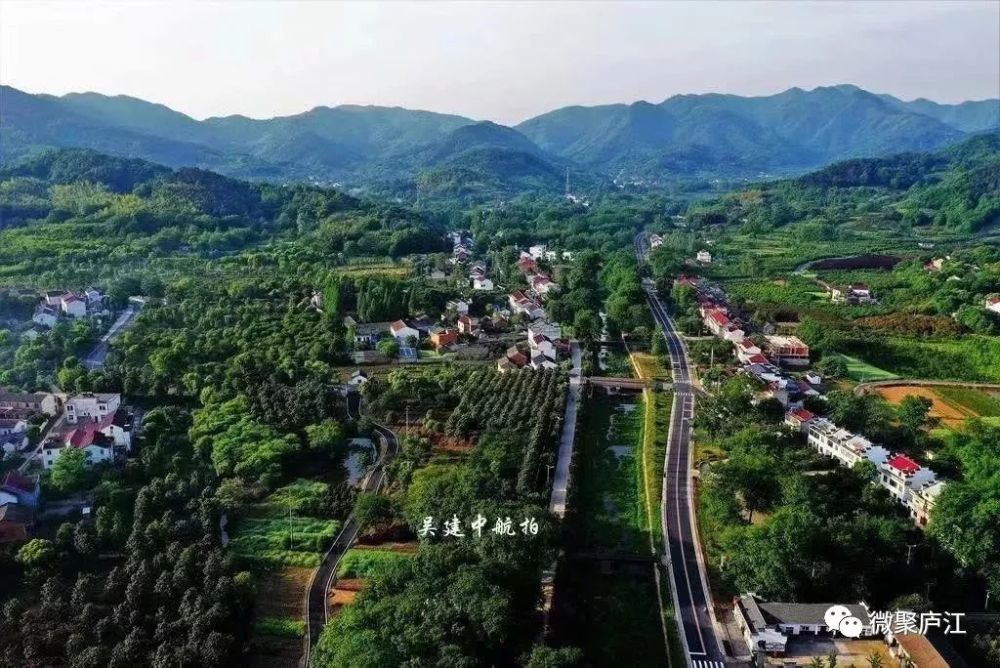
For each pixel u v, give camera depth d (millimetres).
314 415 178750
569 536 134250
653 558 131875
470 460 153125
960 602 120125
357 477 160125
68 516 136375
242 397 183375
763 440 156750
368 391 198625
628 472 168250
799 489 134000
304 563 125875
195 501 137250
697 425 184750
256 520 138875
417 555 112125
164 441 164625
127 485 146375
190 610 106000
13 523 127000
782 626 109062
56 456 154625
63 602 110562
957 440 162375
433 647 88812
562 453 169375
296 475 160500
